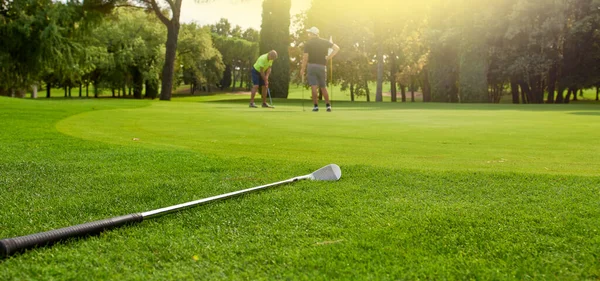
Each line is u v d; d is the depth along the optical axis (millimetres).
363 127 6113
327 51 10156
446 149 4035
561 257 1377
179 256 1395
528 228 1656
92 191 2277
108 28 38875
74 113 7672
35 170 2799
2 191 2260
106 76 42375
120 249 1449
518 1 27406
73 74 27891
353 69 37500
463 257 1376
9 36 24000
